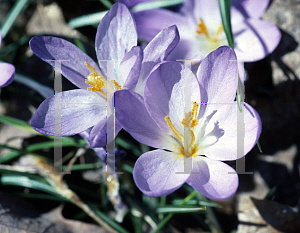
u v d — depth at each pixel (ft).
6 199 1.07
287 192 1.08
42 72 1.22
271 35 1.02
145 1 1.07
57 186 1.06
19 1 1.14
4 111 1.21
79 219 1.09
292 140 1.10
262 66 1.14
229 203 1.09
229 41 0.98
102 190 1.09
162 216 1.10
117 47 0.96
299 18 1.10
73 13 1.25
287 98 1.11
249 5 1.03
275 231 1.04
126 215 1.10
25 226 1.04
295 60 1.10
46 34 1.23
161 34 0.91
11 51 1.26
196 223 1.11
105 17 0.95
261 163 1.11
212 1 1.05
